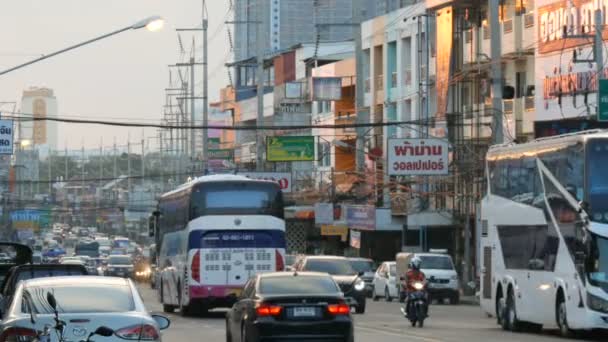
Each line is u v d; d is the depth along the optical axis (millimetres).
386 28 101562
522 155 41938
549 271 39000
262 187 51344
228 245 50938
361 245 100125
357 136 88000
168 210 58094
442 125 83750
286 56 135750
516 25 76125
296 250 110875
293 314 30031
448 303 71375
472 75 80875
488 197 45500
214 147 163000
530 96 75812
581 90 66250
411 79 96250
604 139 36500
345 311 30391
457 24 85250
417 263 45312
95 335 19188
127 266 117062
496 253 44312
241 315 31484
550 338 38031
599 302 35938
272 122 135250
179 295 54031
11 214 169250
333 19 149750
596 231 36062
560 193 38219
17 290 20844
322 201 105375
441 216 85062
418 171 74688
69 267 33500
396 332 40938
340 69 113438
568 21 68062
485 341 36406
